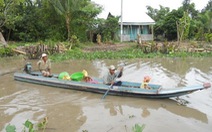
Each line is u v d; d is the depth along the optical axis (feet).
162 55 69.15
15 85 36.58
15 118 24.88
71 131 21.99
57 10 87.92
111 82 32.65
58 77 36.01
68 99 30.40
